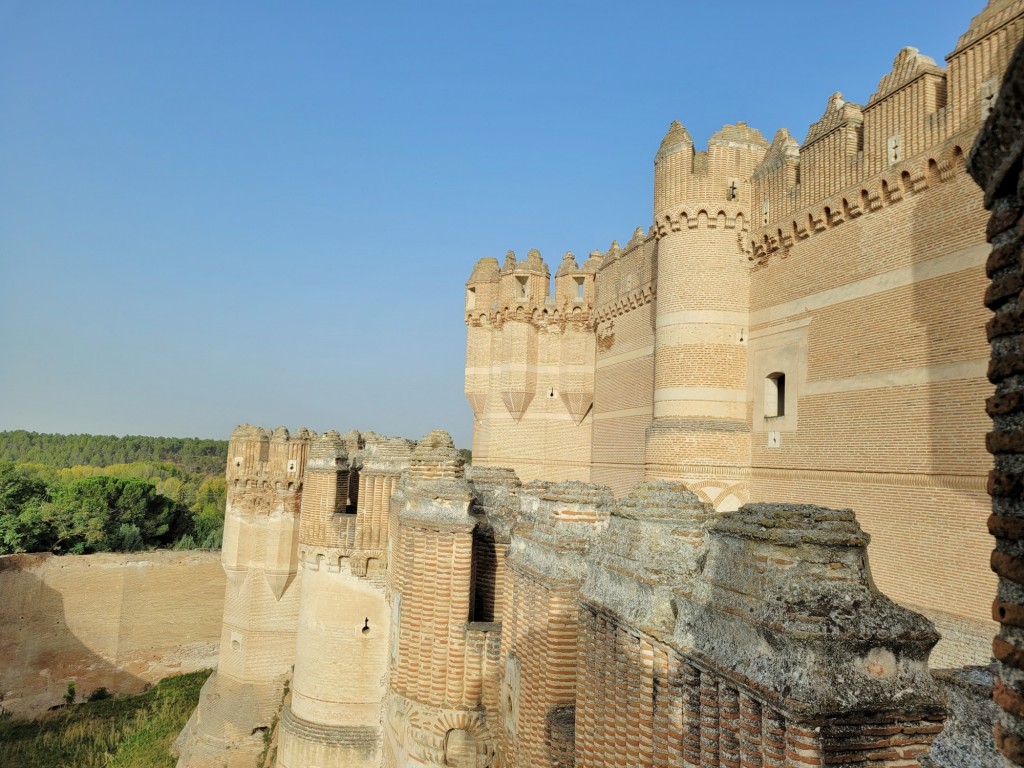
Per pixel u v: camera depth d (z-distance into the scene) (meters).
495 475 20.58
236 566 41.00
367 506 27.39
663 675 7.34
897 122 21.56
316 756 25.88
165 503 72.38
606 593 8.88
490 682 15.61
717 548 6.73
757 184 28.11
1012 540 4.06
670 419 28.45
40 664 50.62
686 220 28.67
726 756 6.13
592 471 41.25
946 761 4.57
